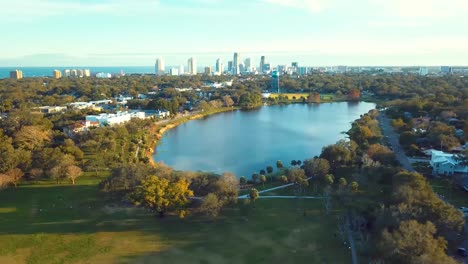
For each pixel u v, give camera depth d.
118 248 98.88
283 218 115.81
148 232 107.62
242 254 95.19
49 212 121.38
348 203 117.88
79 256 95.19
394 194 106.50
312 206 124.25
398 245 78.56
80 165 164.75
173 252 96.62
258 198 130.75
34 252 97.38
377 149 163.50
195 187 127.25
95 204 126.88
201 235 105.75
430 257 74.12
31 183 147.38
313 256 93.38
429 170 159.12
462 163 151.12
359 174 138.38
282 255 94.31
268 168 163.38
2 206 126.12
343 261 90.56
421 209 94.62
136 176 130.50
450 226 92.56
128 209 122.62
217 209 113.06
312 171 146.00
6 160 147.12
